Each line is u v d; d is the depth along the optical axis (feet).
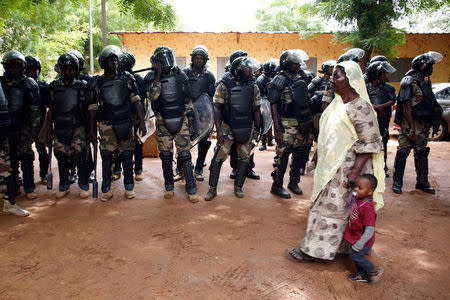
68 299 8.62
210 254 10.87
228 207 15.05
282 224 13.29
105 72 15.24
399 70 48.73
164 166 15.88
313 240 9.98
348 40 35.47
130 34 48.37
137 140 18.11
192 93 18.83
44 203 15.35
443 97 33.37
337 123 9.30
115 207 14.90
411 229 12.94
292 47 48.80
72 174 18.74
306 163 20.77
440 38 47.32
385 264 10.37
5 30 30.96
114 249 11.15
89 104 15.14
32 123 15.42
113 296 8.75
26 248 11.16
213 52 49.06
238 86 14.88
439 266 10.29
